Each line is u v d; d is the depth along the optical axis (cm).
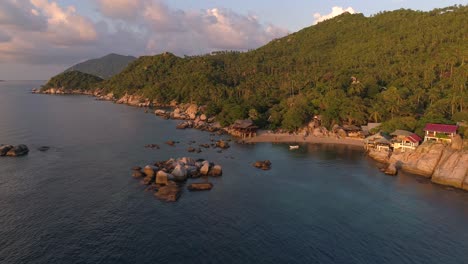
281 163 9188
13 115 18225
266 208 6044
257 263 4322
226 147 11106
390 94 13625
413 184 7475
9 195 6391
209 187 6956
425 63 16850
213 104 18100
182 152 10188
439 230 5303
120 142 11456
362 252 4634
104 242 4750
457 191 7019
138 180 7338
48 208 5831
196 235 5000
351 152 10600
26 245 4631
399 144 9788
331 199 6531
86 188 6819
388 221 5597
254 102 16675
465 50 15738
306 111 14212
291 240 4916
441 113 11062
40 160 8875
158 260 4344
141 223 5344
